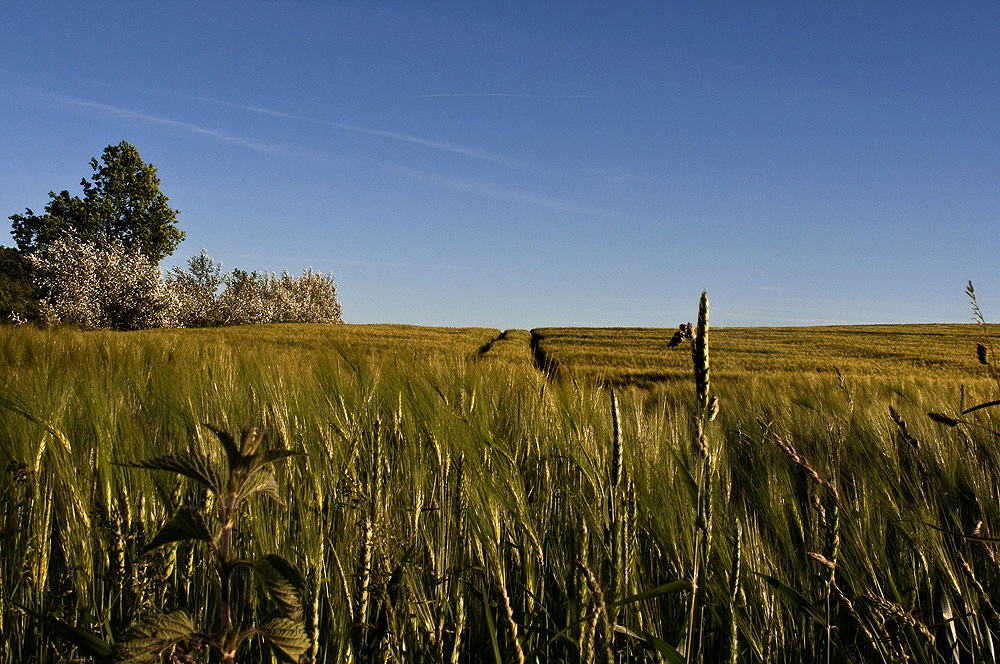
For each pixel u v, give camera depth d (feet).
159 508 7.33
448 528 8.33
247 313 200.64
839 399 23.71
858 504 9.34
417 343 103.30
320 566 5.36
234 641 3.14
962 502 11.84
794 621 7.17
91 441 8.59
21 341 31.71
